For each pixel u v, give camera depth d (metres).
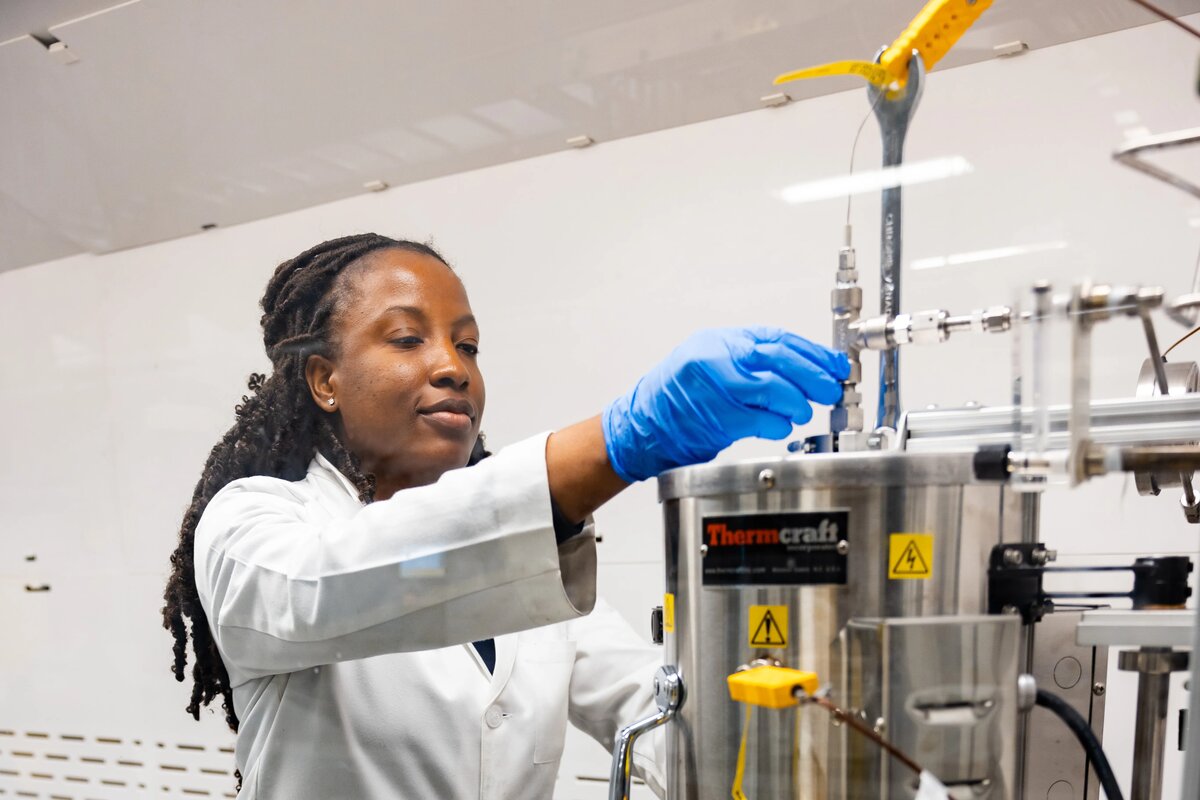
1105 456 0.62
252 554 0.92
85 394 1.70
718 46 1.16
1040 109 1.03
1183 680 0.79
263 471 1.14
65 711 1.77
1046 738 0.80
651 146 1.27
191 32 1.38
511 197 1.36
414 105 1.36
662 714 0.73
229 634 0.96
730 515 0.67
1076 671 0.79
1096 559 0.91
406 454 1.09
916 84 0.81
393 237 1.43
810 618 0.64
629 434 0.82
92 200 1.62
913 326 0.76
